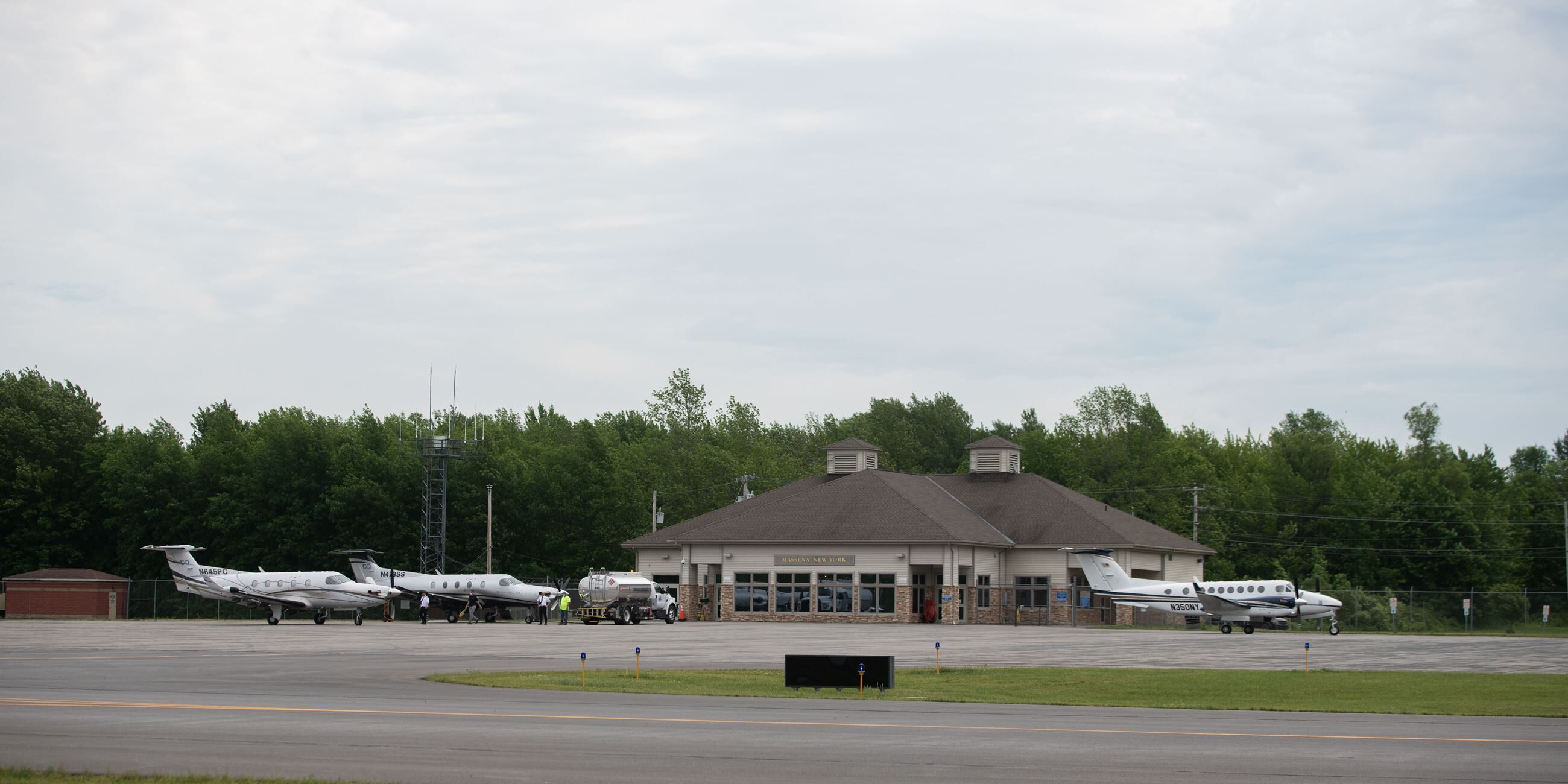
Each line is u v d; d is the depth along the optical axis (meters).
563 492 103.31
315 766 17.03
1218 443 151.00
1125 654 46.81
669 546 83.56
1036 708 26.95
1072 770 17.42
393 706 24.55
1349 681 35.50
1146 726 22.98
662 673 34.62
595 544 103.31
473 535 100.94
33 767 16.70
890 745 19.73
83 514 108.19
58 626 70.69
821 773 16.92
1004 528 83.31
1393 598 81.19
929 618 78.44
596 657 41.59
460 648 46.62
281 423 107.75
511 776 16.36
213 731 20.42
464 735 20.27
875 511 79.88
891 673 30.61
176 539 106.25
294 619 90.25
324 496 101.19
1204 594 70.75
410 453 100.94
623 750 18.81
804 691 30.08
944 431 155.75
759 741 19.95
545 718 22.78
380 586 78.19
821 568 78.62
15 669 34.34
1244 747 20.00
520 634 60.94
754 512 83.00
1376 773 17.50
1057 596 80.31
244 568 102.94
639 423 167.50
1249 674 37.69
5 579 93.12
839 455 89.88
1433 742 21.00
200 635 58.06
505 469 102.56
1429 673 38.41
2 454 106.81
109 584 94.31
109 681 30.00
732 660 40.88
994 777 16.75
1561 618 92.88
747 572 80.12
